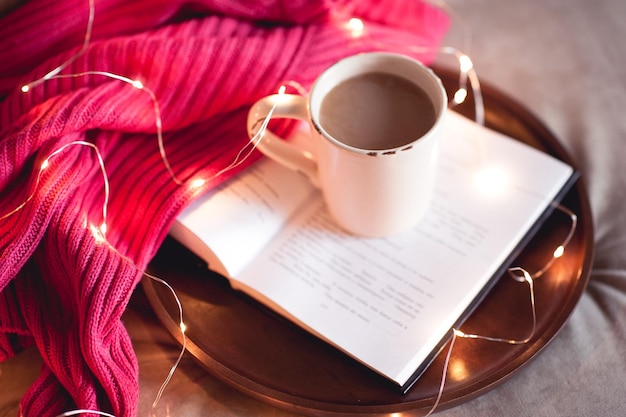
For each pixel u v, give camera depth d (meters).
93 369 0.58
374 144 0.60
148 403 0.61
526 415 0.59
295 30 0.70
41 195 0.60
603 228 0.69
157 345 0.64
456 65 0.79
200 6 0.71
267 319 0.62
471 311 0.62
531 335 0.60
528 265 0.64
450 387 0.58
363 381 0.59
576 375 0.61
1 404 0.62
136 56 0.67
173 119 0.67
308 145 0.68
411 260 0.64
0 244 0.60
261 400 0.59
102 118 0.63
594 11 0.81
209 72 0.67
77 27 0.71
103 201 0.65
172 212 0.63
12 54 0.70
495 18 0.82
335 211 0.64
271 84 0.67
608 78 0.77
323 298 0.62
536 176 0.67
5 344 0.62
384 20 0.77
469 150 0.69
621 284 0.65
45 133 0.62
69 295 0.62
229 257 0.63
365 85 0.63
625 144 0.73
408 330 0.60
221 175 0.65
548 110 0.75
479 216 0.65
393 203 0.61
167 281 0.64
